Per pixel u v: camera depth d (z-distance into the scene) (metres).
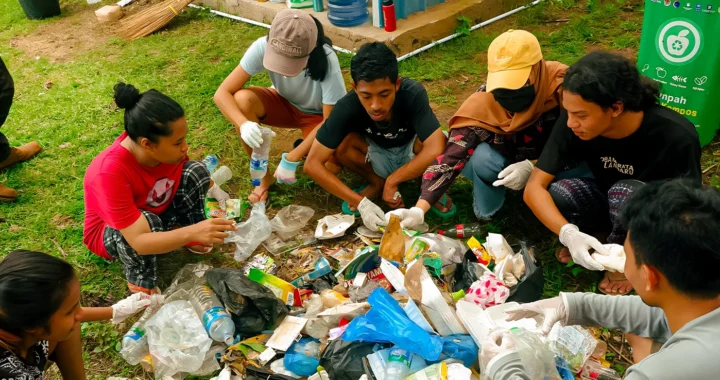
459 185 3.92
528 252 2.94
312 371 2.67
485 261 3.10
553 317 2.35
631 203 1.75
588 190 3.11
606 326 2.35
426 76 5.16
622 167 2.99
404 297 2.82
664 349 1.72
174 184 3.31
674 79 3.89
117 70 5.74
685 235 1.58
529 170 3.27
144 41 6.34
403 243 2.98
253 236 3.49
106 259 3.53
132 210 3.03
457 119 3.47
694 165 2.80
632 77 2.61
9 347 2.03
